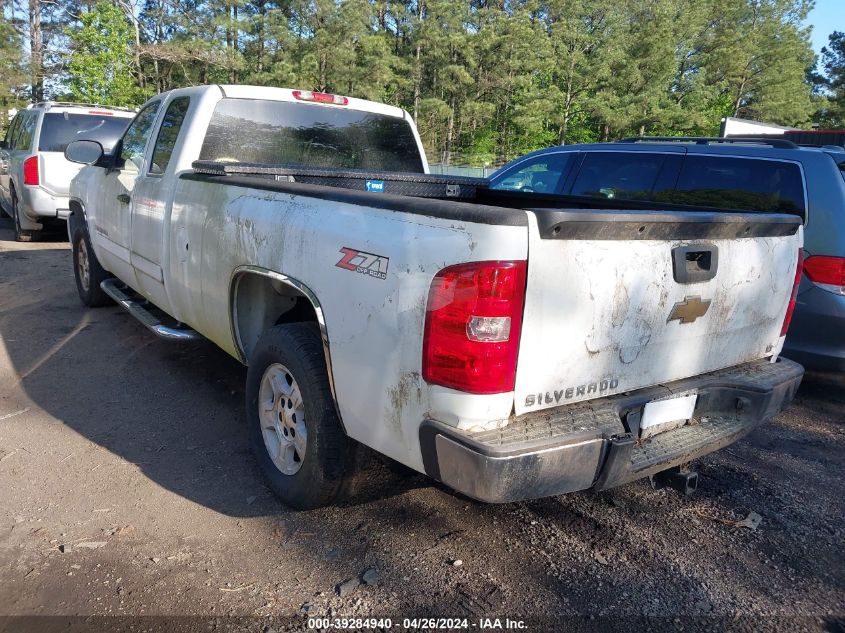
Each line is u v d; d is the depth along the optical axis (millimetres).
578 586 2781
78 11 41688
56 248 10148
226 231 3508
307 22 44844
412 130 5352
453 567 2863
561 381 2434
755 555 3061
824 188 4762
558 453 2307
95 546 2896
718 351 3055
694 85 53031
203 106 4273
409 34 50594
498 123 51656
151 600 2582
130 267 5074
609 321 2500
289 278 2992
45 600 2559
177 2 42719
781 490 3701
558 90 48188
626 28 53031
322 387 2910
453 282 2254
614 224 2396
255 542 2980
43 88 40625
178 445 3879
